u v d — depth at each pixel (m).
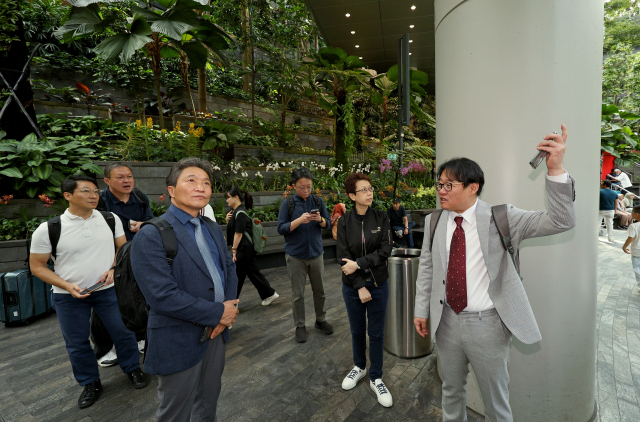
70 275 2.18
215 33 6.95
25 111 5.56
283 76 9.55
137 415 2.09
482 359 1.38
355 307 2.23
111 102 9.64
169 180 1.41
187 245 1.36
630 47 16.58
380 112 14.45
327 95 10.61
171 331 1.31
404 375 2.50
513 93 1.80
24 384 2.45
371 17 9.09
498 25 1.81
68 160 5.67
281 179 8.16
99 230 2.31
